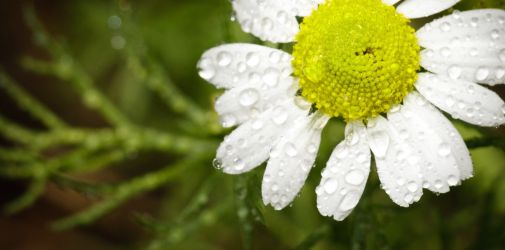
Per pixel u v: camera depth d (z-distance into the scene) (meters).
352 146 0.14
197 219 0.16
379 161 0.14
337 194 0.14
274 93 0.14
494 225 0.16
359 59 0.14
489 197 0.16
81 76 0.17
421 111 0.14
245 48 0.14
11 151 0.16
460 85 0.14
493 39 0.14
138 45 0.16
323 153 0.16
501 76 0.14
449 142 0.14
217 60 0.14
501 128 0.15
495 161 0.17
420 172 0.14
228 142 0.14
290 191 0.14
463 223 0.17
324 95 0.14
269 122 0.14
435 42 0.14
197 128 0.16
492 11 0.14
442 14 0.14
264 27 0.14
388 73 0.14
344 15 0.14
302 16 0.14
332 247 0.16
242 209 0.14
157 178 0.16
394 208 0.15
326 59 0.14
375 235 0.15
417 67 0.14
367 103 0.14
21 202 0.16
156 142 0.17
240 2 0.14
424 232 0.17
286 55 0.14
